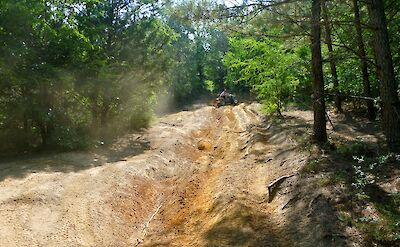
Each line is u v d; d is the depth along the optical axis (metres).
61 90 12.52
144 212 7.69
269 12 8.07
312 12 7.98
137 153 11.88
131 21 16.61
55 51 12.20
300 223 5.69
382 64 7.02
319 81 9.23
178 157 11.90
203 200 7.82
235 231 5.87
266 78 15.40
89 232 6.43
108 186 8.27
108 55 15.58
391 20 9.95
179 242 6.14
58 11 12.59
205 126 18.98
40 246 5.82
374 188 5.96
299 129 11.97
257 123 16.11
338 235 5.03
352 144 8.55
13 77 11.07
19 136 12.42
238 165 9.73
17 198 7.16
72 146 11.97
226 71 49.81
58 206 7.10
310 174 7.24
